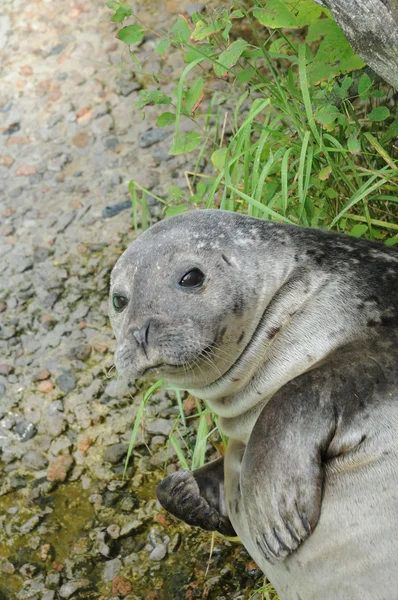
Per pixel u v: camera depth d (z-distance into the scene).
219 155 5.50
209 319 4.17
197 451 5.04
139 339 4.12
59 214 7.20
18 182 7.49
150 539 5.30
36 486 5.71
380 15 4.62
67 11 8.72
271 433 3.80
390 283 4.21
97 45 8.34
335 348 4.10
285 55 5.94
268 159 5.61
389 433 3.75
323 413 3.76
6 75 8.34
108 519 5.46
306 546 3.83
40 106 8.02
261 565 4.22
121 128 7.69
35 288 6.76
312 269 4.29
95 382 6.16
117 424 5.93
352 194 5.39
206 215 4.45
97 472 5.72
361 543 3.74
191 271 4.23
